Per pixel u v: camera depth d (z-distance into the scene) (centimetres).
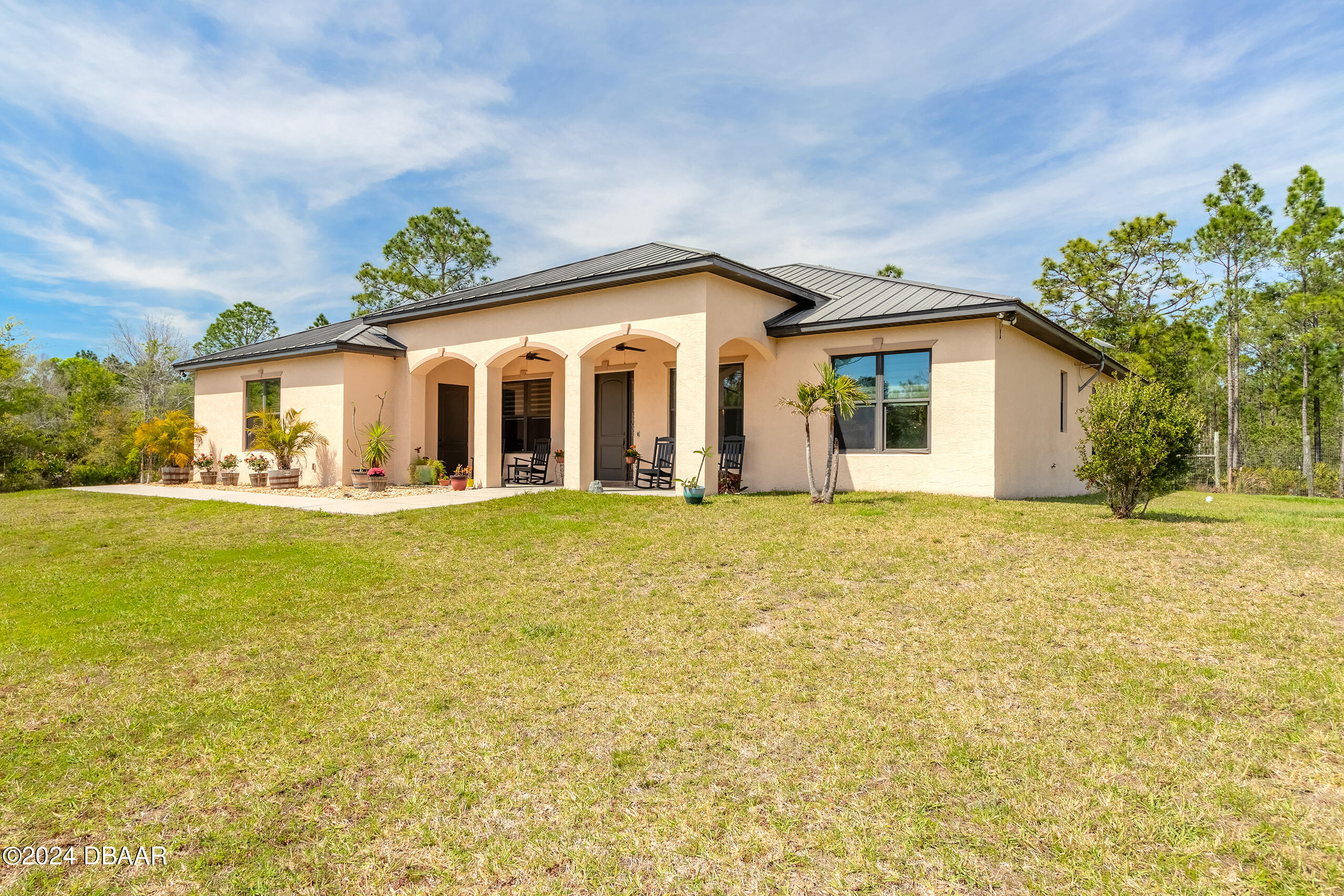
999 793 276
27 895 231
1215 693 362
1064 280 2684
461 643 477
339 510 1069
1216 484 2561
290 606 575
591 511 981
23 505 1367
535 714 362
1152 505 1231
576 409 1237
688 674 411
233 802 287
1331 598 522
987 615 498
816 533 786
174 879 239
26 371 2336
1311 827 248
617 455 1473
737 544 743
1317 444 2886
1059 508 950
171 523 1038
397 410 1555
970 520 846
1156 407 846
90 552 845
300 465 1549
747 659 432
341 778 303
